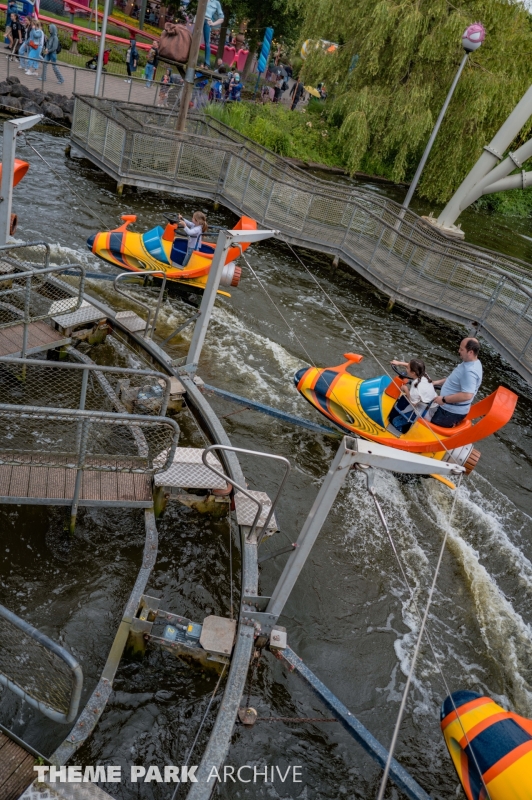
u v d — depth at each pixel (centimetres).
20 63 2125
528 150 1878
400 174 2314
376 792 477
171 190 1591
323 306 1291
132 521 637
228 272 809
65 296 897
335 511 743
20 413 507
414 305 1288
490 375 1249
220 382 920
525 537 797
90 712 429
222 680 511
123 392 752
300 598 620
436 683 572
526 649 626
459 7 2217
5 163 816
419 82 2245
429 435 782
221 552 636
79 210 1391
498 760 408
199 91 2367
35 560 576
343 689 546
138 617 507
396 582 670
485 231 2691
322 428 830
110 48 2781
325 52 2455
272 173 1652
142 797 435
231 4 3272
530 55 2339
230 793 452
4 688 461
